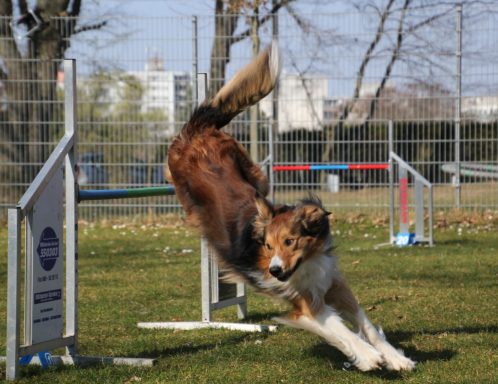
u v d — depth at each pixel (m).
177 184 6.39
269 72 6.94
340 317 5.26
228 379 4.92
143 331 6.69
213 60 15.07
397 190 14.81
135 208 15.61
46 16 16.98
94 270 10.34
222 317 7.39
